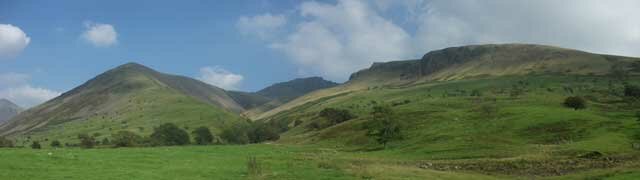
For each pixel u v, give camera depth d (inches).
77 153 2536.9
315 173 2150.6
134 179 1851.6
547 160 3038.9
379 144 4847.4
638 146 3558.1
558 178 2204.7
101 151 2787.9
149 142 6560.0
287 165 2460.6
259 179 1980.8
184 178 1942.7
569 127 4601.4
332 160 2893.7
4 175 1766.7
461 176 2273.6
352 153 4018.2
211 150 3472.0
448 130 4987.7
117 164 2231.8
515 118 5167.3
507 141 4232.3
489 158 3334.2
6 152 2237.9
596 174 2187.5
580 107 6353.3
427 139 4638.3
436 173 2340.1
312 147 4913.9
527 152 3535.9
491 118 5447.8
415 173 2278.5
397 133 4813.0
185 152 3048.7
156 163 2377.0
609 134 4138.8
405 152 3919.8
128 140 6382.9
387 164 2819.9
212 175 2054.6
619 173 2138.3
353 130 6028.5
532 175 2455.7
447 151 3806.6
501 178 2309.3
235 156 3031.5
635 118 4990.2
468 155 3513.8
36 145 7239.2
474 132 4717.0
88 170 2001.7
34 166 1977.1
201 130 7598.4
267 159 2815.0
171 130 7012.8
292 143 6146.7
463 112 6097.4
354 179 1994.3
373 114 6397.6
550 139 4271.7
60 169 1974.7
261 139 7677.2
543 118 4997.5
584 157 3115.2
